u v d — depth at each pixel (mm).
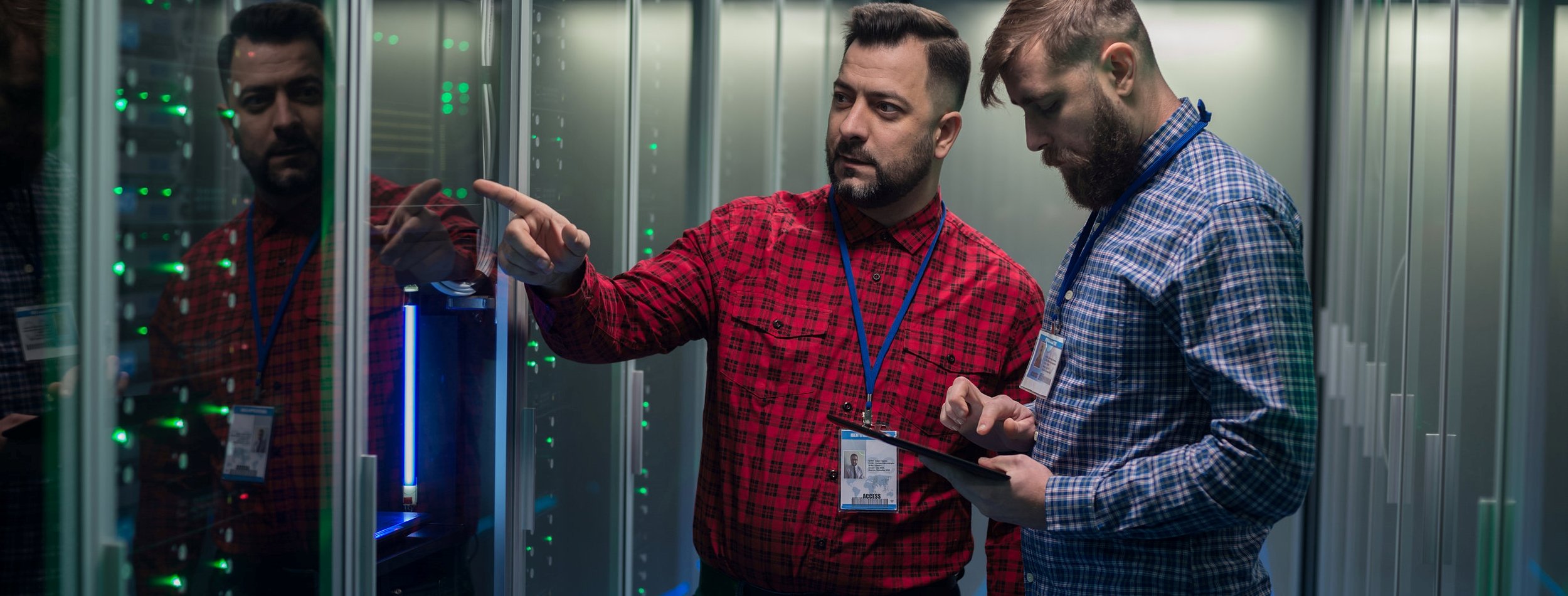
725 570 1842
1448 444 2072
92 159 807
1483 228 1927
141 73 850
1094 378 1416
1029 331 1888
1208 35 4020
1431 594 2209
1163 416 1375
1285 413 1229
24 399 797
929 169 1798
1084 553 1439
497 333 1532
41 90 799
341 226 1092
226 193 947
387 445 1254
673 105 2211
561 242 1428
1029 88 1397
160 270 876
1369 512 2998
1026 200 4125
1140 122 1417
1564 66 1719
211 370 934
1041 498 1370
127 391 848
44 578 801
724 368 1814
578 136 1760
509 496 1560
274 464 1017
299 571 1055
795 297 1829
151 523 874
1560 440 1710
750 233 1869
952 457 1352
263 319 997
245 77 963
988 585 1860
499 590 1541
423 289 1327
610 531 1967
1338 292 3598
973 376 1828
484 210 1480
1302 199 3994
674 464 2385
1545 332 1750
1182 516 1286
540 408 1703
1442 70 2227
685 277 1819
